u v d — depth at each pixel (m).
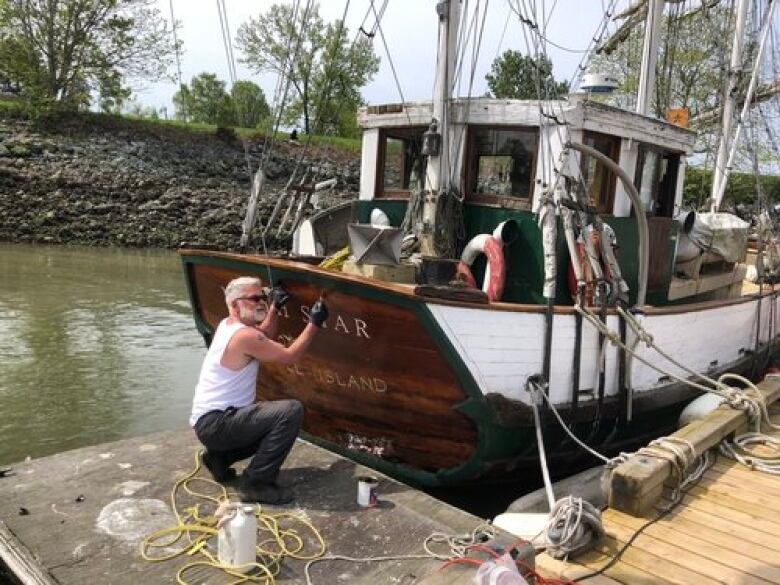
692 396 7.18
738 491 5.00
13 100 30.80
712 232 8.52
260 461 4.22
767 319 9.29
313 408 5.99
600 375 5.71
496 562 3.35
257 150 32.28
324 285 5.07
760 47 11.69
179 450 5.00
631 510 4.55
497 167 6.32
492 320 4.94
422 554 3.78
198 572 3.50
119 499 4.21
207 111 48.31
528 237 6.10
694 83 20.17
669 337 6.59
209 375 4.30
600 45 11.23
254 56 39.12
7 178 24.38
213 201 26.78
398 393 5.28
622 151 6.59
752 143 12.61
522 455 5.43
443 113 6.17
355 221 7.61
